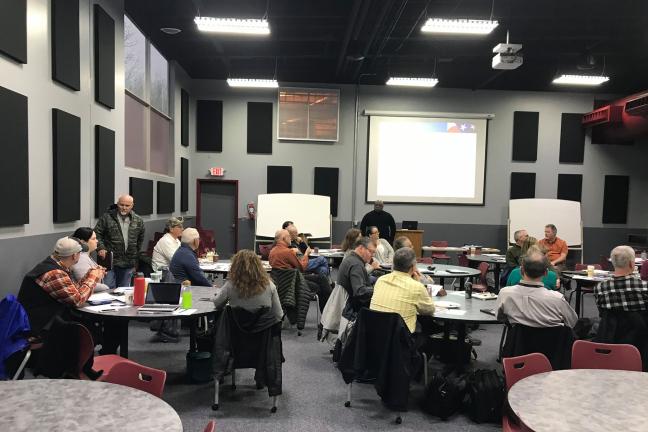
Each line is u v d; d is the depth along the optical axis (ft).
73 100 15.90
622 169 35.63
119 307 10.59
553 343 9.70
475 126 34.91
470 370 13.41
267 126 34.55
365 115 34.68
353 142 34.94
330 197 34.47
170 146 30.07
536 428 4.98
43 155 13.98
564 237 33.47
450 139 34.83
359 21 22.93
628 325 10.85
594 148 35.53
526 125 35.06
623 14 22.74
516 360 7.34
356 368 10.33
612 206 35.47
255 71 33.12
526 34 25.53
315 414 10.61
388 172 34.86
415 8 23.13
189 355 12.39
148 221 24.82
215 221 34.83
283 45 28.84
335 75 33.45
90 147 17.30
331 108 34.42
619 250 11.27
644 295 10.71
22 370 8.88
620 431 4.92
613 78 33.09
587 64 27.32
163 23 24.29
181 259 14.35
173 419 4.90
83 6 16.55
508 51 22.12
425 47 28.14
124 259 17.02
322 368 13.78
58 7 14.44
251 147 34.47
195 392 11.68
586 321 13.41
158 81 28.09
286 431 9.74
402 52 28.37
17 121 12.34
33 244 13.39
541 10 22.91
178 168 31.04
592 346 8.14
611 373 6.87
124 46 22.03
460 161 34.99
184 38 26.61
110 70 18.81
